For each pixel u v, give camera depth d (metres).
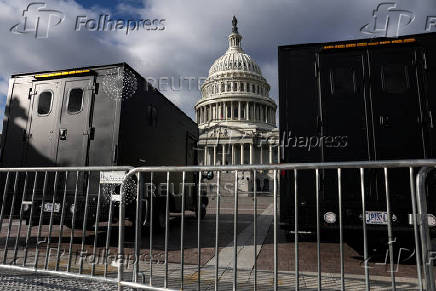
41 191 5.60
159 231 6.91
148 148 6.53
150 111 6.72
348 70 4.91
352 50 4.95
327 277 3.81
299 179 4.71
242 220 10.10
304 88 5.01
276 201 2.73
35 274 3.71
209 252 5.24
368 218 4.32
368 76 4.80
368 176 4.45
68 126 5.76
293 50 5.18
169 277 3.75
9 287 3.21
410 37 4.73
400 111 4.57
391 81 4.71
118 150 5.38
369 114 4.67
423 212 2.34
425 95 4.53
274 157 58.72
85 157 5.51
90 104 5.73
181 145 8.71
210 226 8.58
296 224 2.63
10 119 6.15
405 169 4.36
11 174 5.86
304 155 4.77
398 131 4.51
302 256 5.04
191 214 12.19
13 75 6.39
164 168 3.17
